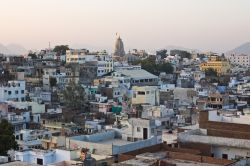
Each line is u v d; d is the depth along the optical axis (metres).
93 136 69.56
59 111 129.62
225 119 72.88
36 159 64.38
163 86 190.88
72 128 106.31
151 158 50.88
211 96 147.88
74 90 153.25
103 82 186.25
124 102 152.88
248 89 180.62
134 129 75.94
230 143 59.53
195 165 50.09
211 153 60.72
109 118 121.38
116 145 61.03
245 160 50.59
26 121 116.00
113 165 48.28
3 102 127.00
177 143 62.94
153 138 67.75
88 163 45.47
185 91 164.38
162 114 116.50
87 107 144.62
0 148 80.25
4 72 190.12
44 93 158.12
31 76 192.62
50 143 88.25
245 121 71.00
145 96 155.50
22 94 148.75
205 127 67.00
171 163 48.50
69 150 62.31
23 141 91.56
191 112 125.44
